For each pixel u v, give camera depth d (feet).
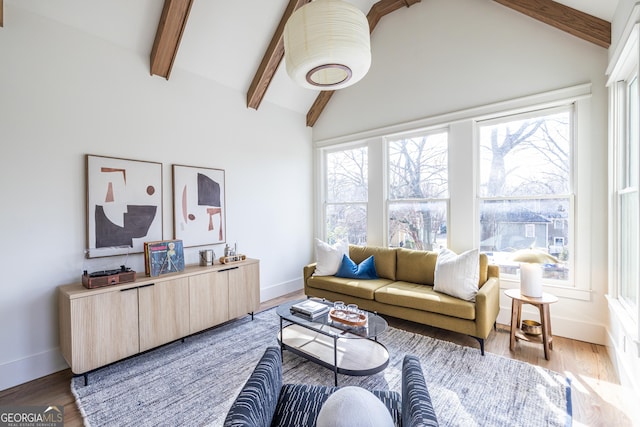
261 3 10.68
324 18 5.74
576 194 9.20
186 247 10.82
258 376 4.06
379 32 13.47
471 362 7.93
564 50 9.27
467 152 11.08
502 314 10.49
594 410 6.06
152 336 8.38
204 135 11.45
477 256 9.34
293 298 14.01
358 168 14.76
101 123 8.82
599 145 8.77
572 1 8.44
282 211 14.61
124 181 9.23
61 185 8.09
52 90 7.93
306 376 7.38
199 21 9.97
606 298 8.47
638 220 5.71
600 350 8.48
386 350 7.74
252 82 12.78
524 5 9.45
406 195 13.03
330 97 15.34
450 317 8.77
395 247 13.34
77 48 8.36
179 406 6.34
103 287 7.63
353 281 11.32
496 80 10.48
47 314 7.82
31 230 7.61
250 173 13.15
